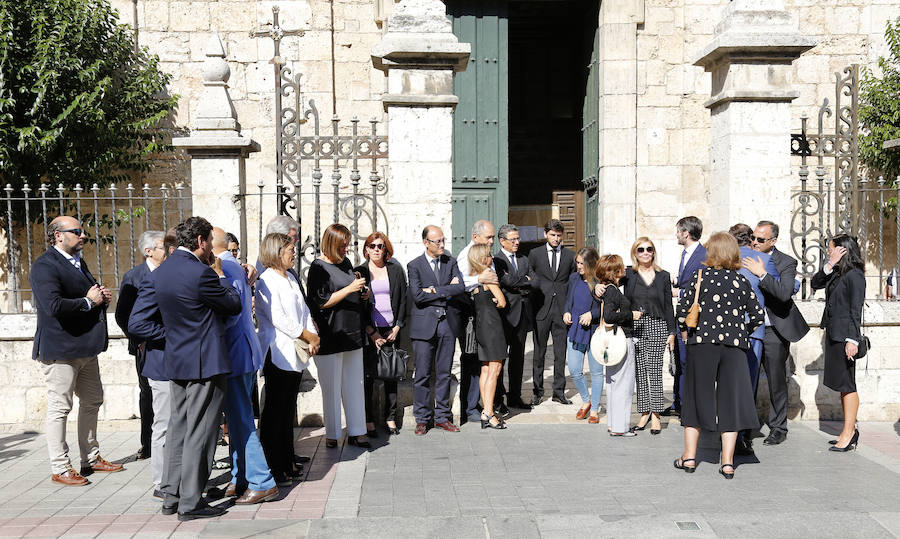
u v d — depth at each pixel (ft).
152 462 16.24
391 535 13.89
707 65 24.61
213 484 17.22
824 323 20.22
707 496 15.98
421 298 21.24
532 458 19.01
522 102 49.80
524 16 45.68
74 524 14.57
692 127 39.58
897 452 19.61
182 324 14.66
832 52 39.99
